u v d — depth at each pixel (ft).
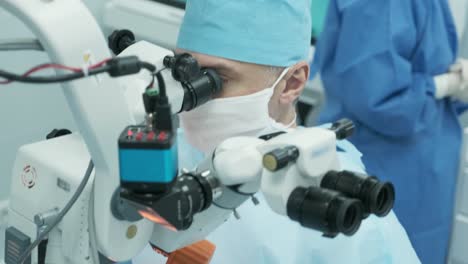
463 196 6.59
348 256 3.93
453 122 6.73
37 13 2.14
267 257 3.95
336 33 6.27
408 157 6.43
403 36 5.94
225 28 3.63
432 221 6.60
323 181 2.38
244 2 3.61
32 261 2.73
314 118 7.76
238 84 3.70
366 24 5.96
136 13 8.13
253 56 3.67
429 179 6.49
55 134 2.94
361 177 2.32
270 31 3.70
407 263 4.12
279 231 4.01
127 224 2.56
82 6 2.24
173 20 7.88
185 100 2.89
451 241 6.71
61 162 2.62
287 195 2.26
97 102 2.30
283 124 4.17
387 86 5.97
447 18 6.42
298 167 2.29
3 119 7.12
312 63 6.96
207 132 3.76
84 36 2.21
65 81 2.02
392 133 6.23
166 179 2.10
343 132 2.54
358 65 6.00
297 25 3.84
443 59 6.35
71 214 2.56
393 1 5.90
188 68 2.78
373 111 6.03
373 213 2.33
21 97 7.20
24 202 2.73
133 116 2.51
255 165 2.36
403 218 6.57
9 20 6.55
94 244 2.56
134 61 2.06
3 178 7.15
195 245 3.04
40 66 2.15
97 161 2.41
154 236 2.79
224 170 2.36
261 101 3.75
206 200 2.36
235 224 4.00
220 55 3.66
